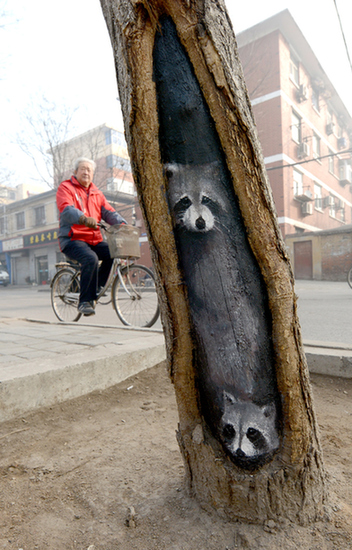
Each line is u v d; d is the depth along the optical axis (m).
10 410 1.92
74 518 1.24
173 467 1.49
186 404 1.18
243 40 18.75
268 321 1.09
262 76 19.30
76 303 4.91
